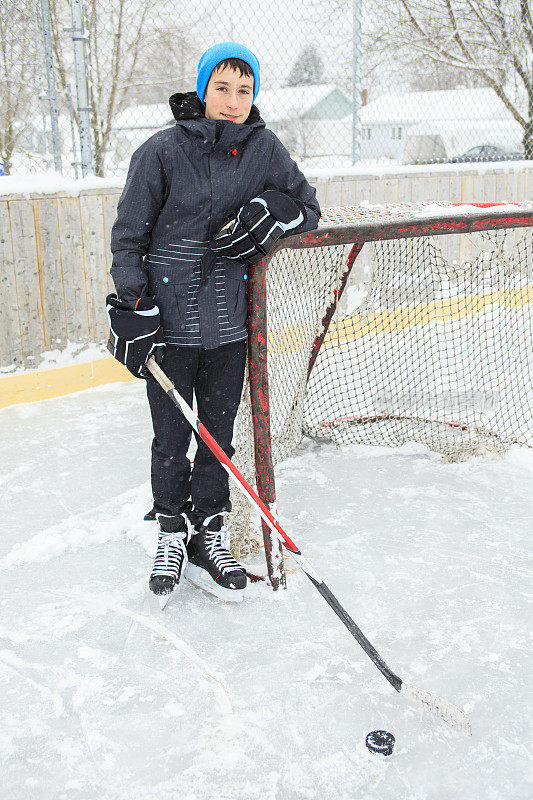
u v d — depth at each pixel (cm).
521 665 199
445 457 336
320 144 593
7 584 240
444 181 604
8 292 402
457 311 399
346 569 246
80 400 422
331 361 417
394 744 172
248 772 165
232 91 199
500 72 697
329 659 202
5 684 193
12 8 433
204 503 236
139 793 159
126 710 183
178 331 207
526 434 357
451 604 227
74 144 451
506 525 276
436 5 666
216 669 198
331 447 354
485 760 168
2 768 166
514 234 443
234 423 246
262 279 211
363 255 529
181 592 236
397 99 630
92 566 251
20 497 299
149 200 196
